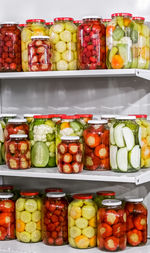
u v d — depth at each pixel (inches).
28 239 89.4
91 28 82.2
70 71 82.7
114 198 88.7
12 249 85.9
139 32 85.0
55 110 98.4
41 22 88.4
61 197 88.4
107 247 82.6
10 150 86.4
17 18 100.2
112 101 94.4
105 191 89.7
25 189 101.1
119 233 82.7
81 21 90.0
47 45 84.3
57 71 83.2
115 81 93.8
